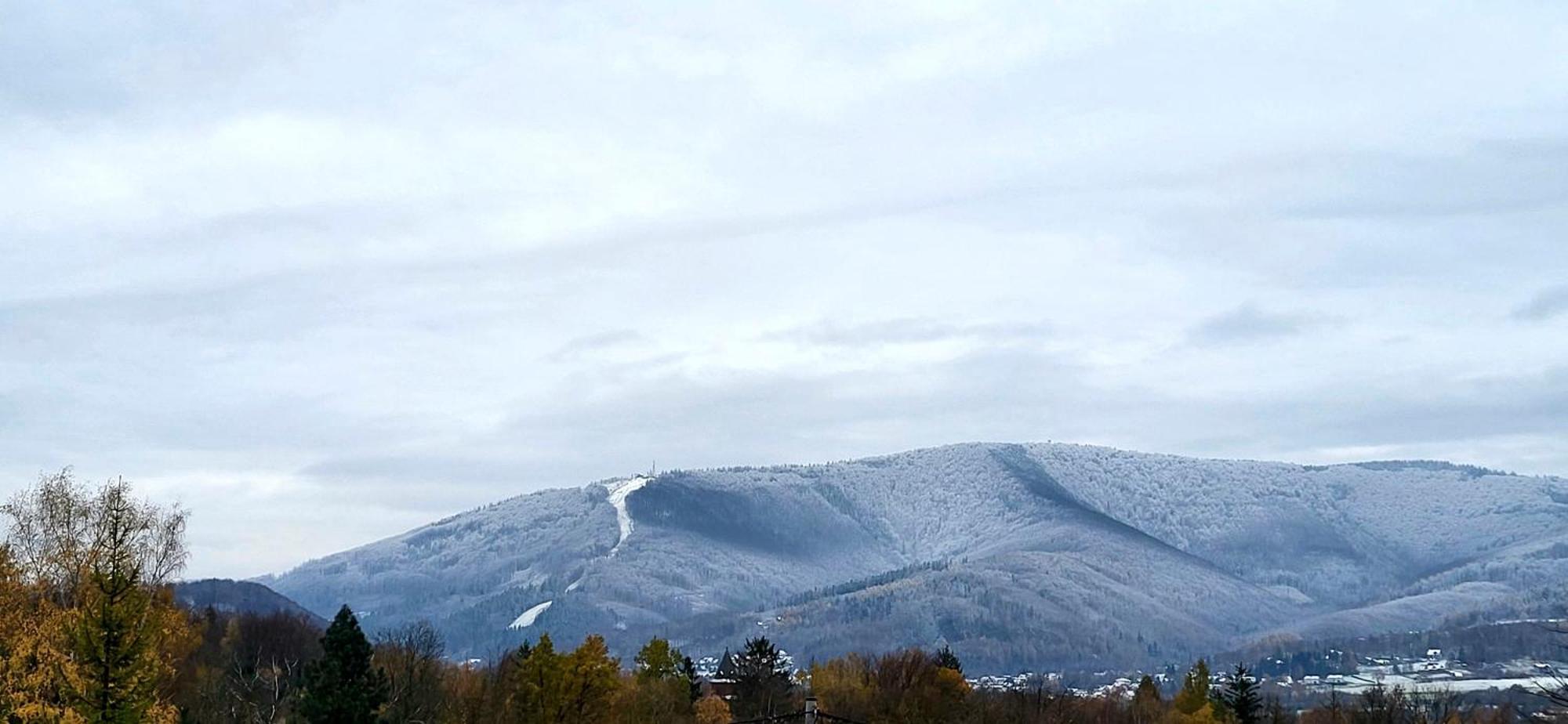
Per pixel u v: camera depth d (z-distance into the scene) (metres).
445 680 122.44
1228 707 166.12
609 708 119.50
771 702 166.88
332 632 85.12
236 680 98.94
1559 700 49.25
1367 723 156.00
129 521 64.12
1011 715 171.25
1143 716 183.38
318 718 83.56
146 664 62.41
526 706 114.06
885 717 161.75
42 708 59.91
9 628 62.50
